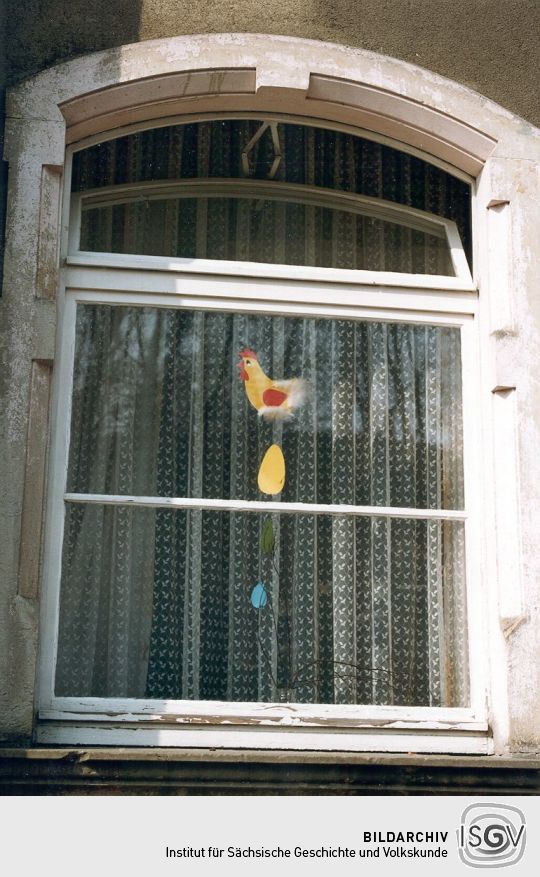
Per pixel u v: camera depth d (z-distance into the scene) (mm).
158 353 4812
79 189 4965
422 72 4965
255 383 4836
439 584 4684
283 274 4883
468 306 4922
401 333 4926
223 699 4531
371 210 5137
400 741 4453
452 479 4785
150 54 4832
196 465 4734
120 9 4867
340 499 4762
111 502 4641
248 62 4871
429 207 5125
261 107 5000
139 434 4730
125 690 4500
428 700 4574
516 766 4262
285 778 4195
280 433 4801
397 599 4672
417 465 4801
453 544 4719
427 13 5039
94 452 4680
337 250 5090
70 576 4566
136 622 4566
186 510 4691
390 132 5051
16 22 4797
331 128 5086
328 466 4789
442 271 5086
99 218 4969
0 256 4566
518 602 4531
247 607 4629
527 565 4551
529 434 4668
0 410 4449
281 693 4559
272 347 4879
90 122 4848
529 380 4719
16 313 4531
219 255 5031
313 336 4902
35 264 4586
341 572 4688
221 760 4172
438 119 4953
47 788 4121
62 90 4754
